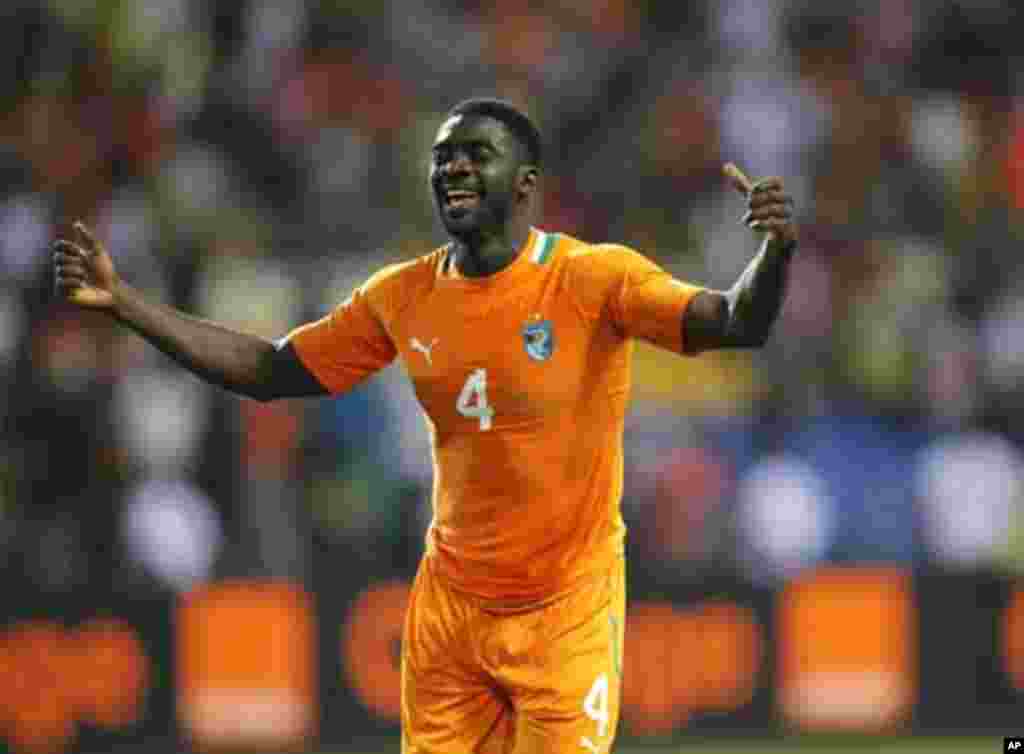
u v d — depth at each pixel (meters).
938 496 54.47
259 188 56.56
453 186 22.69
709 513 50.69
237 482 48.19
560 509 23.14
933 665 49.72
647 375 53.91
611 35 64.19
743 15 65.56
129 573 46.16
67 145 54.38
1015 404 57.47
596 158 61.41
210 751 44.25
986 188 65.00
